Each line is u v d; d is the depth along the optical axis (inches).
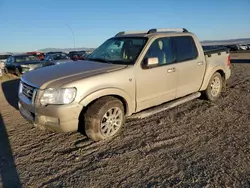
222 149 137.3
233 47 1898.4
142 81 163.0
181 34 199.0
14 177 114.8
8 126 182.9
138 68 160.6
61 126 134.0
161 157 130.4
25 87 150.4
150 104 173.9
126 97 155.5
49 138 158.7
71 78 139.6
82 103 136.3
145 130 167.0
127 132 164.1
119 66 158.2
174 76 184.7
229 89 286.4
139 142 149.0
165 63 179.8
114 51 183.3
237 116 191.3
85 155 134.8
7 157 134.5
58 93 132.3
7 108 238.1
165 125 175.8
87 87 137.6
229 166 119.1
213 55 229.1
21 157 134.1
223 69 240.1
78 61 184.5
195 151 136.1
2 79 494.3
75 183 109.1
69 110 132.6
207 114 197.8
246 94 260.5
